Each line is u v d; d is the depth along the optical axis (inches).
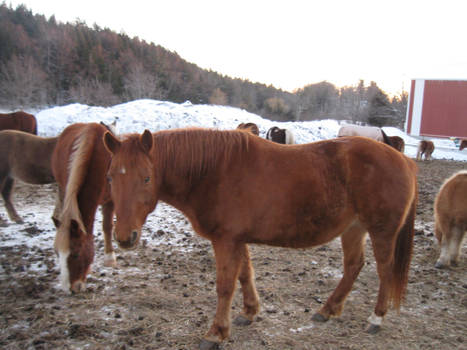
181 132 106.0
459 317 122.1
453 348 103.7
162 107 776.3
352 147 110.8
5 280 144.3
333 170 106.0
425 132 1231.5
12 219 220.5
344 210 107.7
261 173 101.2
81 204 135.0
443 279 153.9
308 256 181.3
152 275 154.4
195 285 144.7
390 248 110.1
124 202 90.1
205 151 102.3
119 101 1318.9
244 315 116.6
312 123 886.4
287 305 129.3
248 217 100.0
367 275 159.2
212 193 101.3
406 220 113.9
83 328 110.0
